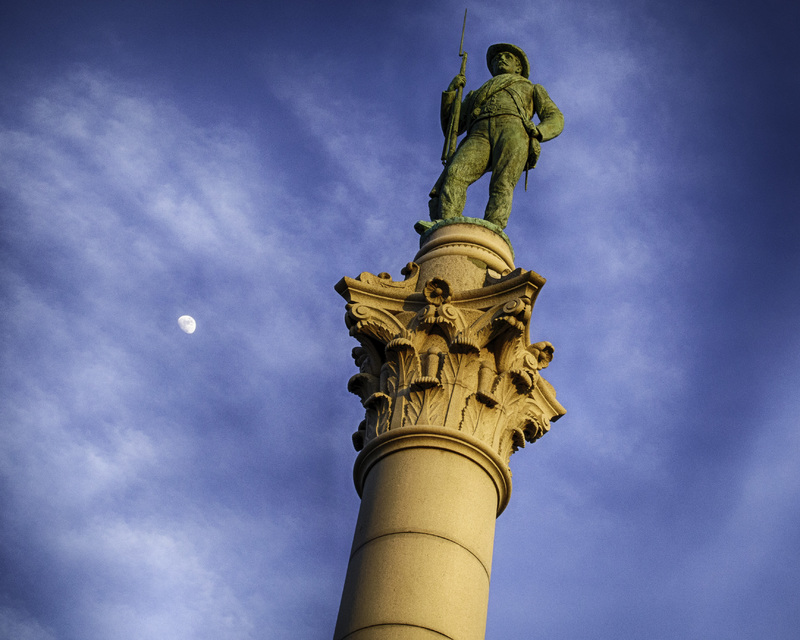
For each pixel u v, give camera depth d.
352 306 11.05
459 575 9.09
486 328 10.52
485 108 13.55
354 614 8.87
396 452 10.03
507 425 10.52
